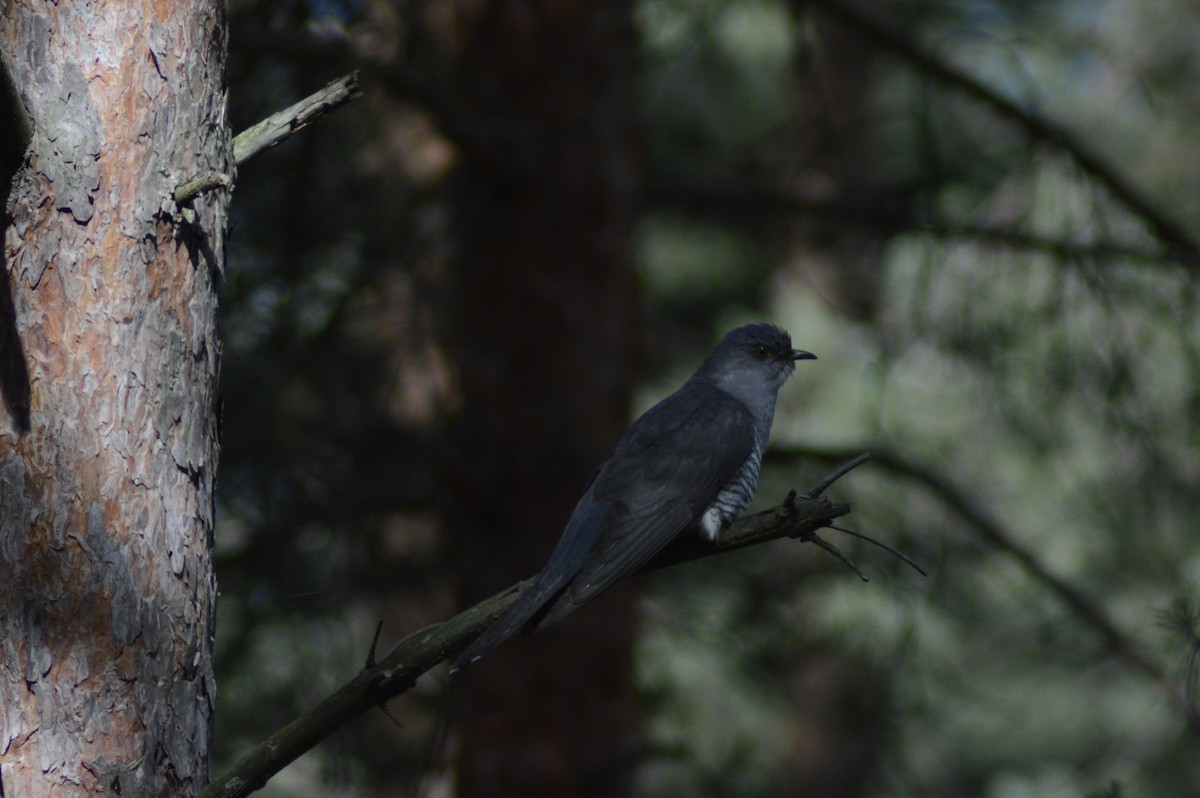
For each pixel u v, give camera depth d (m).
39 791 4.52
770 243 17.25
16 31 4.79
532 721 11.80
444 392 13.07
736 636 13.32
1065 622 13.54
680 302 22.58
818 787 18.56
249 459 11.32
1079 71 18.77
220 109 5.20
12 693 4.55
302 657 11.47
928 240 13.21
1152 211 12.99
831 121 14.23
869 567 13.16
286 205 11.23
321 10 10.88
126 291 4.82
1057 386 12.69
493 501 11.92
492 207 12.29
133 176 4.86
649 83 15.96
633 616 12.34
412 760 11.47
